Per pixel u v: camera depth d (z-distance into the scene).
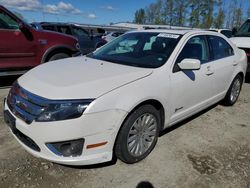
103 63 3.58
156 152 3.46
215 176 3.06
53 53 6.53
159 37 3.97
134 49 3.96
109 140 2.77
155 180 2.93
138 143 3.13
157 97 3.16
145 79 3.10
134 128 3.02
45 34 6.29
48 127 2.58
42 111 2.61
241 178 3.05
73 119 2.58
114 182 2.86
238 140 3.98
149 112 3.13
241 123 4.65
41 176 2.88
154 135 3.34
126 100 2.81
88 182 2.84
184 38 3.83
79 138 2.63
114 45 4.30
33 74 3.26
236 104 5.66
